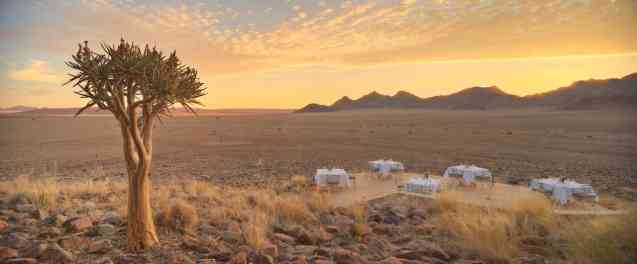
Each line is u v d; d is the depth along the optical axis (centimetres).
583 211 858
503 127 6088
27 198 746
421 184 1146
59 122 10312
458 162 2169
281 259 400
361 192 1188
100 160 2367
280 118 14962
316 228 573
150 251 409
